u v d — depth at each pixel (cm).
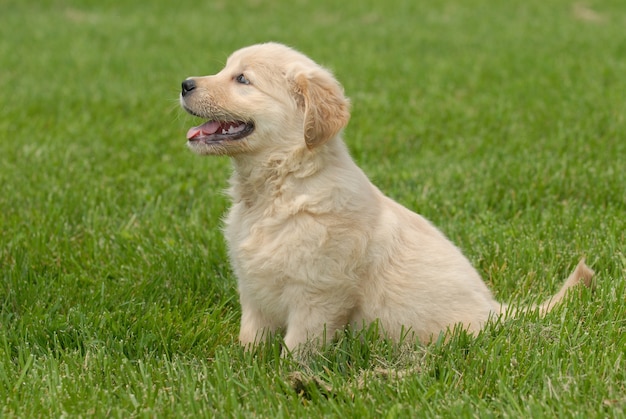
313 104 470
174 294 572
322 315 470
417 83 1326
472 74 1395
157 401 418
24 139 977
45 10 2278
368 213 473
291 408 414
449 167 850
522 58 1542
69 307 547
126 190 789
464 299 489
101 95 1248
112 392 425
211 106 494
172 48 1700
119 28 1980
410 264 481
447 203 740
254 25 2050
